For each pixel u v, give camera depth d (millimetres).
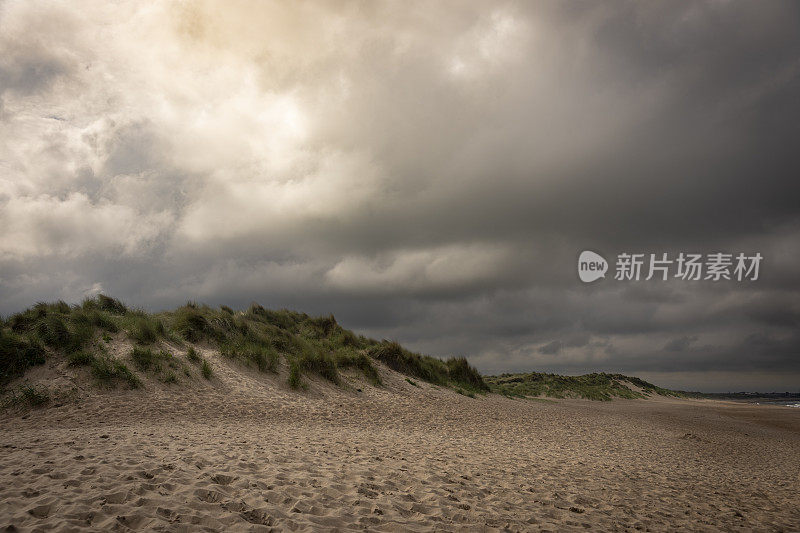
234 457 6270
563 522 5016
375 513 4578
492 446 10195
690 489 7664
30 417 9305
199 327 16000
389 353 21125
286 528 3953
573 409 23688
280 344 17688
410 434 11039
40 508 3943
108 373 11414
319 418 11836
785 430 22797
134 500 4262
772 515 6484
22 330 12492
